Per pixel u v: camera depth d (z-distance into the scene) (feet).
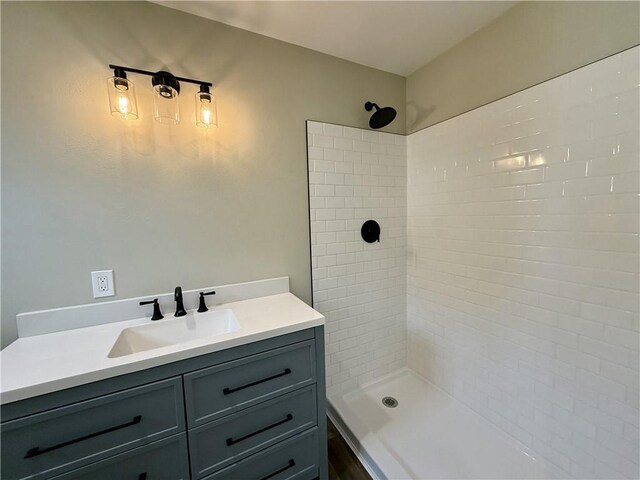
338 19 4.64
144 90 4.09
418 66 6.23
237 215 4.91
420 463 4.66
